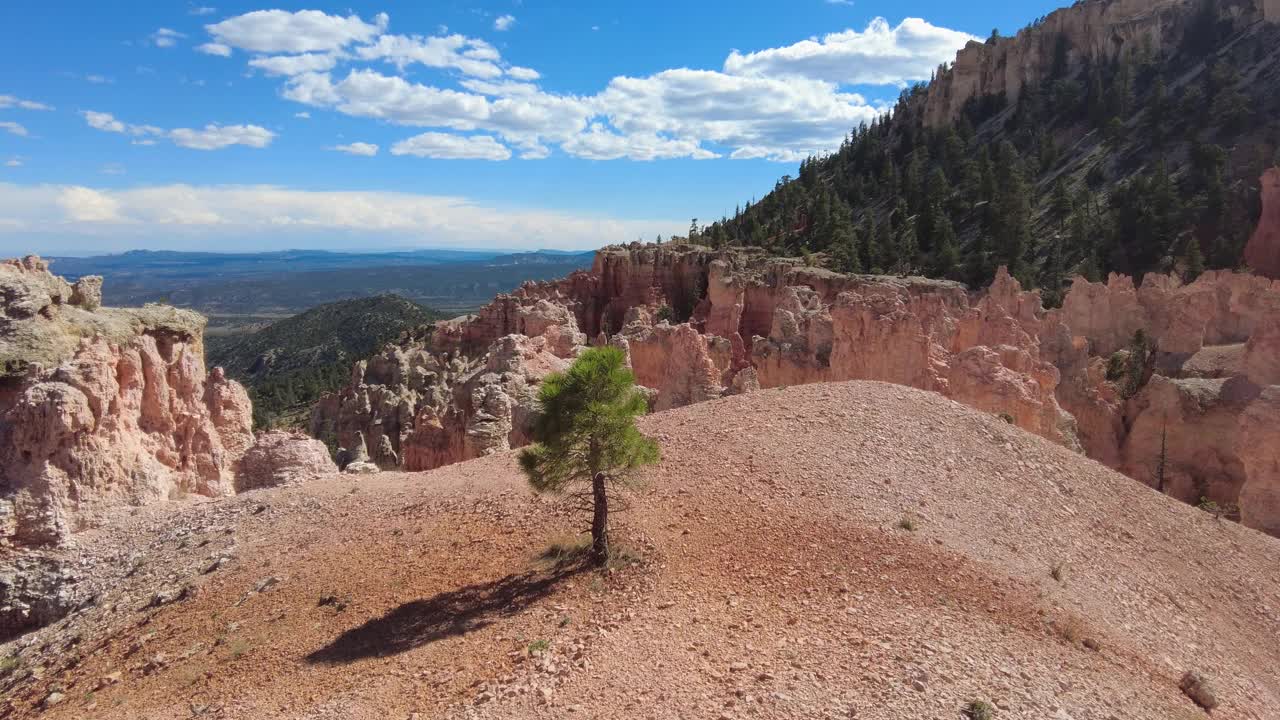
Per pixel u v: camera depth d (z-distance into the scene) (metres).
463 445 49.28
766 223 155.62
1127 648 20.97
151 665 21.70
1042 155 149.50
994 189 129.75
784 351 63.22
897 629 18.42
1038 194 139.75
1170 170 123.50
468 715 15.55
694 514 24.31
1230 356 64.69
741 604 19.39
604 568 21.44
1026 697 16.56
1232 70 135.00
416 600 21.94
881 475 27.55
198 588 26.00
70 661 23.78
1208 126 128.25
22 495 30.00
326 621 21.80
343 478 36.00
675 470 27.69
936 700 15.77
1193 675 20.11
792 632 18.11
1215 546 30.72
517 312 88.56
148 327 36.97
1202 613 26.05
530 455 22.17
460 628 19.78
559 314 84.25
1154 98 140.62
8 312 31.81
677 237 139.75
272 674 19.36
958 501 27.17
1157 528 30.62
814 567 21.31
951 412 33.94
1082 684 17.98
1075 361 63.47
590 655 17.25
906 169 158.75
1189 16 158.38
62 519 30.41
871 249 120.06
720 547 22.30
